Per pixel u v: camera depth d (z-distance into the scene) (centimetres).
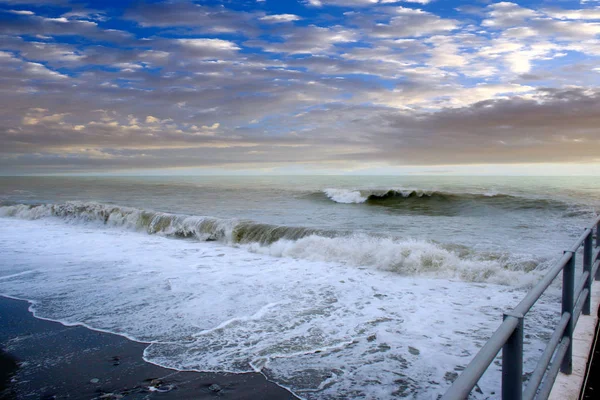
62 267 849
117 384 371
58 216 1759
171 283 719
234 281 735
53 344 459
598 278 543
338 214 1873
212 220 1325
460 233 1327
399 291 671
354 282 730
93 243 1175
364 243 966
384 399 339
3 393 359
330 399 340
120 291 668
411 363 403
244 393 353
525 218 1641
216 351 439
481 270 762
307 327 506
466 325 508
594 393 284
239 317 543
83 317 546
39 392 359
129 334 486
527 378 356
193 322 526
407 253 851
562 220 1570
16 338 478
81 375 389
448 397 98
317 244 988
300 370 392
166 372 393
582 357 324
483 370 114
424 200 2247
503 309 573
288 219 1717
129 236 1334
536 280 709
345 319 534
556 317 522
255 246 1078
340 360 412
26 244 1143
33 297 636
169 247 1122
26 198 2698
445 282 730
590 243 376
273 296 641
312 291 671
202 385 367
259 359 418
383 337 471
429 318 536
